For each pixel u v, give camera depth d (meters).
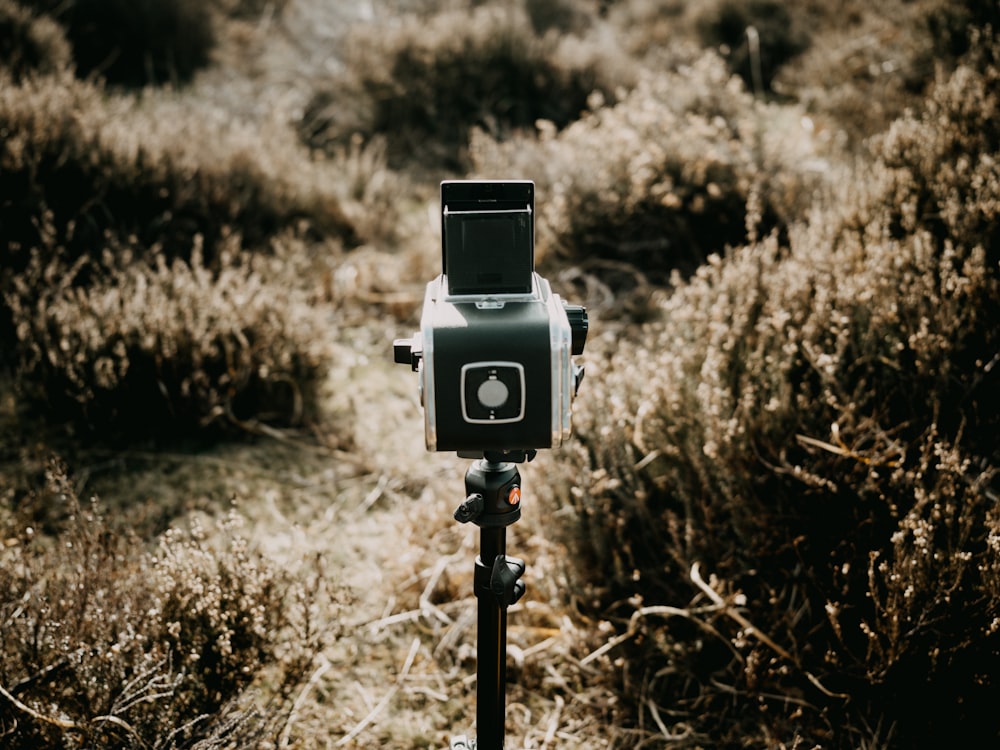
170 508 3.10
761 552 2.47
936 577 2.21
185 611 2.22
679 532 2.65
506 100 6.64
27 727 1.96
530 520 2.90
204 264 4.35
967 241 3.10
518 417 1.45
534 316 1.45
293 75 7.20
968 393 2.61
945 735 2.19
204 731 2.00
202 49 7.03
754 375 2.76
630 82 6.91
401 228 5.29
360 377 3.99
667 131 4.72
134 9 6.67
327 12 8.27
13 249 3.78
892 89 5.80
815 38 7.57
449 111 6.60
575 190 4.62
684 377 2.86
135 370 3.39
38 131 4.16
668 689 2.50
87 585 2.18
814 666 2.40
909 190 3.54
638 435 2.71
